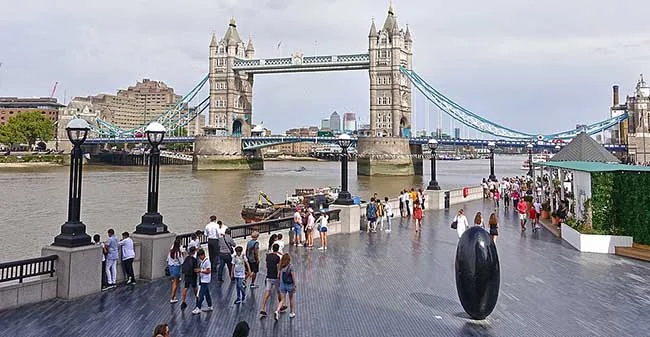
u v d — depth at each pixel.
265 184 110.38
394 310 16.86
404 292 18.92
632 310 16.86
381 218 33.59
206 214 60.91
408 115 184.00
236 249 17.78
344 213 32.47
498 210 44.03
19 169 154.00
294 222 28.27
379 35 177.88
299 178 132.50
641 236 25.59
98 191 87.25
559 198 35.97
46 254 17.81
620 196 26.47
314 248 27.17
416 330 15.05
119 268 19.84
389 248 27.20
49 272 17.59
